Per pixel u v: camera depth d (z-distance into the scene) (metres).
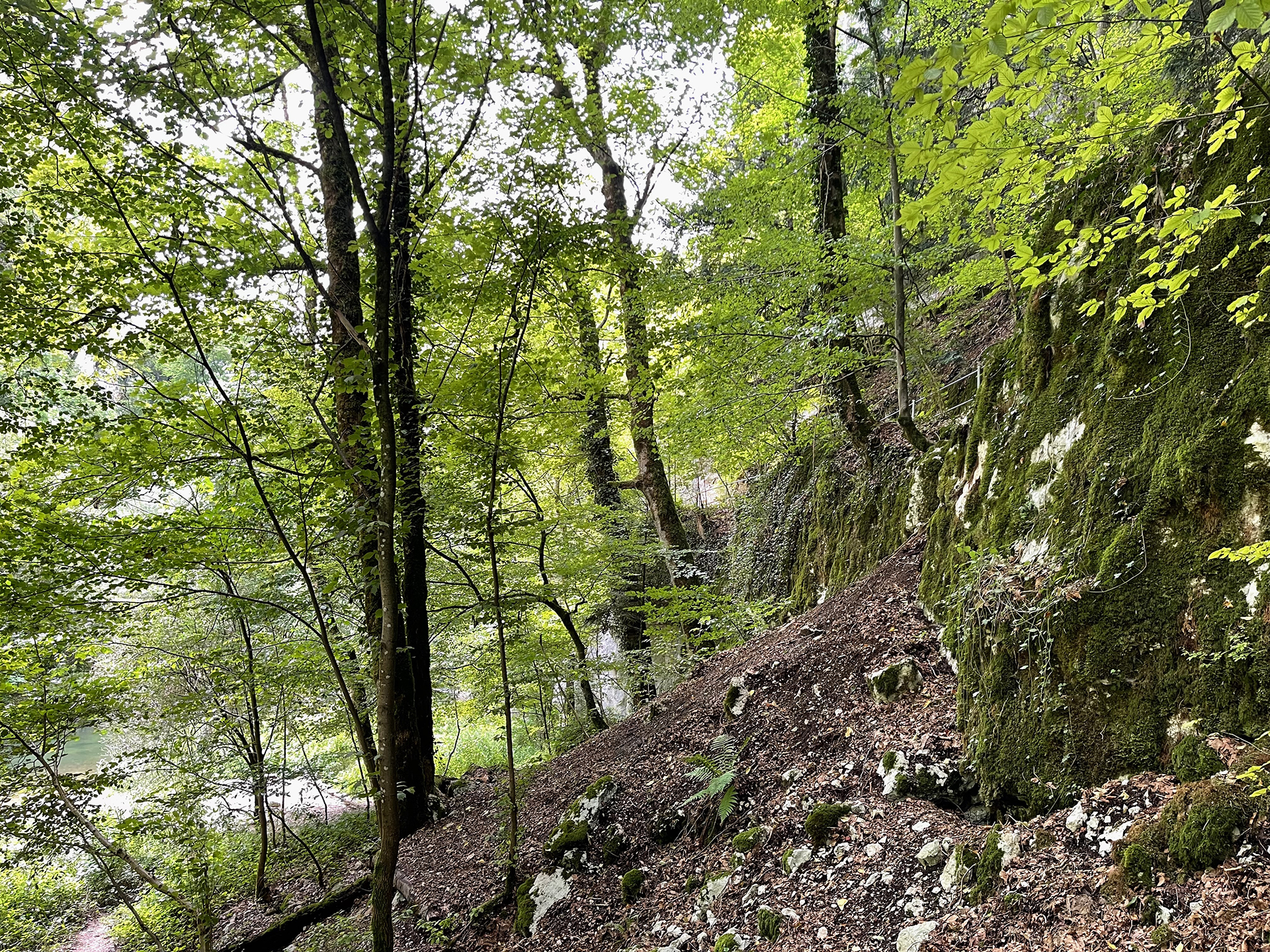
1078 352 4.24
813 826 4.00
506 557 9.36
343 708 8.81
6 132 4.79
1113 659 3.15
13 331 4.87
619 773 6.06
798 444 10.61
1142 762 2.90
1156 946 2.31
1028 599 3.74
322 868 8.59
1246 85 3.25
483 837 6.75
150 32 4.08
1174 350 3.45
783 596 11.41
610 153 10.36
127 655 8.64
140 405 5.51
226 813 8.42
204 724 8.21
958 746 3.90
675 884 4.55
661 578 15.61
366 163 5.18
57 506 5.69
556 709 13.01
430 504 7.22
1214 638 2.79
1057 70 2.07
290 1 4.44
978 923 2.90
